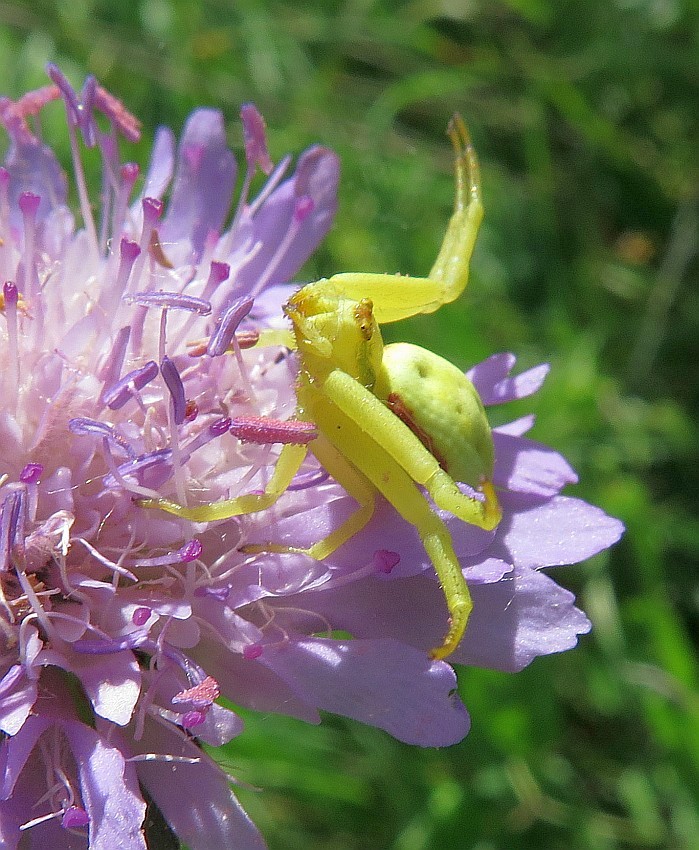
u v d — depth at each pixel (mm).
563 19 92
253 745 65
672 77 91
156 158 51
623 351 85
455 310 77
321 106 87
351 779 67
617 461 79
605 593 73
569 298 86
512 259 87
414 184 86
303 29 90
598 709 71
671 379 85
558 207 89
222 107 86
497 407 78
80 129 46
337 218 83
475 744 68
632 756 71
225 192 52
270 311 47
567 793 69
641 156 91
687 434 82
